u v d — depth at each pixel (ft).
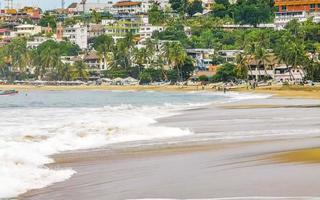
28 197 146.10
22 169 181.47
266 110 510.17
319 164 178.91
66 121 387.96
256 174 166.50
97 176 174.19
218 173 172.35
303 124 350.84
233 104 637.71
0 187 154.92
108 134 294.46
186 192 147.33
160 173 177.27
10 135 289.94
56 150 235.81
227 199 137.69
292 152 207.82
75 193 150.20
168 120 396.57
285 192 141.49
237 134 295.69
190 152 225.35
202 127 340.18
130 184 160.66
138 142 264.72
